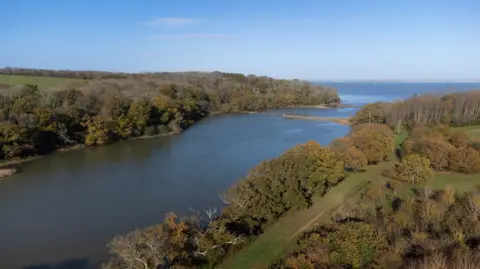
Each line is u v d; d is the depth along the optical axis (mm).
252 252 40156
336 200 53812
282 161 53188
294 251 36125
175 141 105125
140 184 66312
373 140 76562
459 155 65562
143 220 51062
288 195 48625
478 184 58969
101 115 103812
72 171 75062
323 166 55344
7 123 81938
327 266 31641
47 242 45312
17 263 40875
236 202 46469
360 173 68062
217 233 39062
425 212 41312
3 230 48531
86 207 55844
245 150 92562
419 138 83062
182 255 36312
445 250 31797
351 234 34156
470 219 38344
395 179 62719
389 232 36969
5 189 64438
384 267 30500
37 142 87688
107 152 91688
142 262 33281
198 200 58062
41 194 61719
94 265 40000
